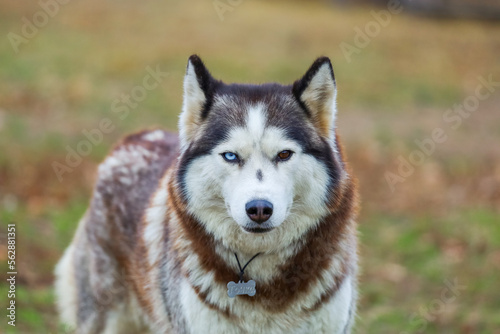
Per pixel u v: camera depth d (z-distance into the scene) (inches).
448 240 407.5
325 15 1218.6
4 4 1013.2
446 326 309.7
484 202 477.1
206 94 199.9
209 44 937.5
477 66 918.4
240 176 185.3
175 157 219.3
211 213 195.0
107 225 250.2
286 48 947.3
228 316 194.5
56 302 291.0
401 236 417.7
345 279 201.2
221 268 195.9
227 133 189.2
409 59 936.9
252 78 785.6
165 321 221.1
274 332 196.5
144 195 240.5
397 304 334.6
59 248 373.7
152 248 224.4
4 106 633.0
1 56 799.7
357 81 826.2
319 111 200.4
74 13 1058.1
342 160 207.0
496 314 319.3
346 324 206.8
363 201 480.4
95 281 253.6
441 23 1178.6
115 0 1182.3
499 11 1208.2
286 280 195.5
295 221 194.5
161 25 1039.6
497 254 382.9
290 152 189.0
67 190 459.2
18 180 460.4
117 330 251.9
